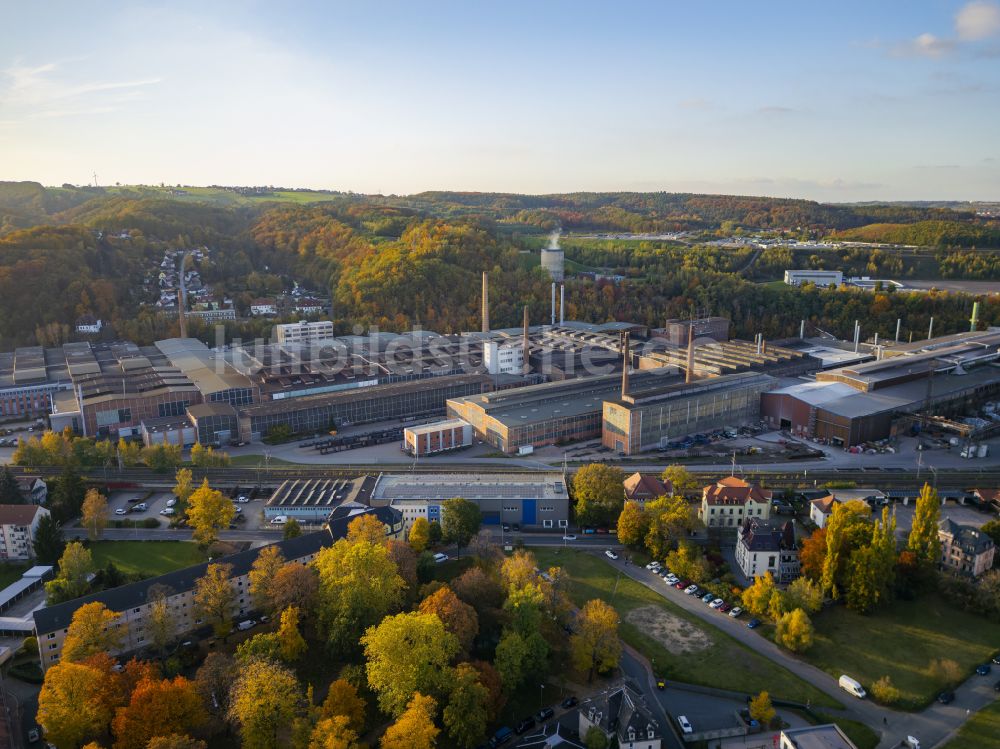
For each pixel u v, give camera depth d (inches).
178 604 5851.4
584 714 4859.7
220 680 4909.0
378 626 5319.9
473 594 5826.8
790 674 5506.9
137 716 4434.1
